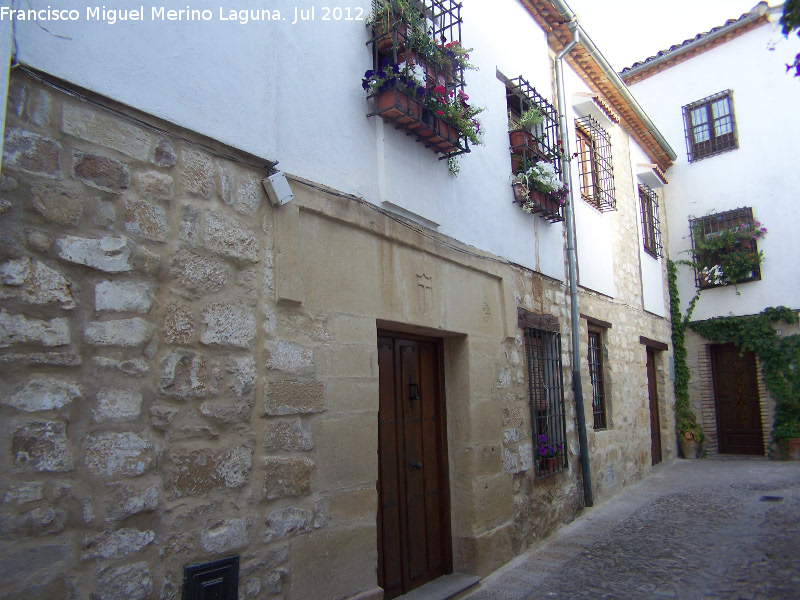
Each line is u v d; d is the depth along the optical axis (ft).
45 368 7.25
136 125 8.59
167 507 8.34
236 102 10.13
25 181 7.27
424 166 15.21
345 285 12.09
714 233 38.96
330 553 10.82
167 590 8.20
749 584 14.14
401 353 15.25
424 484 15.33
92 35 8.15
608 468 25.50
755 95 38.27
